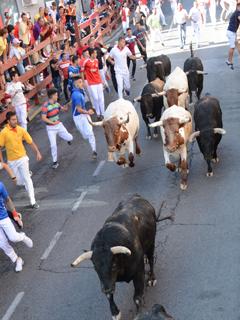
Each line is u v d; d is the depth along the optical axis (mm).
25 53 22641
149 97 16391
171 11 44250
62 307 9484
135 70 26859
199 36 29922
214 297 9031
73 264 7660
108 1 40375
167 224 11625
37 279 10492
